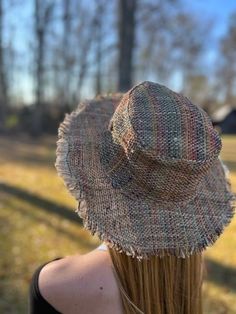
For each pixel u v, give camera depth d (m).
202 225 1.24
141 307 1.16
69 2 30.55
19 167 12.80
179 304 1.21
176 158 1.12
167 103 1.18
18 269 4.90
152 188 1.17
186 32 33.94
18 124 31.77
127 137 1.17
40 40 29.19
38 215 7.07
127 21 14.18
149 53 45.19
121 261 1.17
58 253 5.44
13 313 4.05
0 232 6.14
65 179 1.28
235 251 5.47
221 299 4.34
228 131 45.06
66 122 1.46
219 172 1.38
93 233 1.19
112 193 1.22
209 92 57.84
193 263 1.23
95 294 1.16
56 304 1.17
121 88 14.12
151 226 1.19
